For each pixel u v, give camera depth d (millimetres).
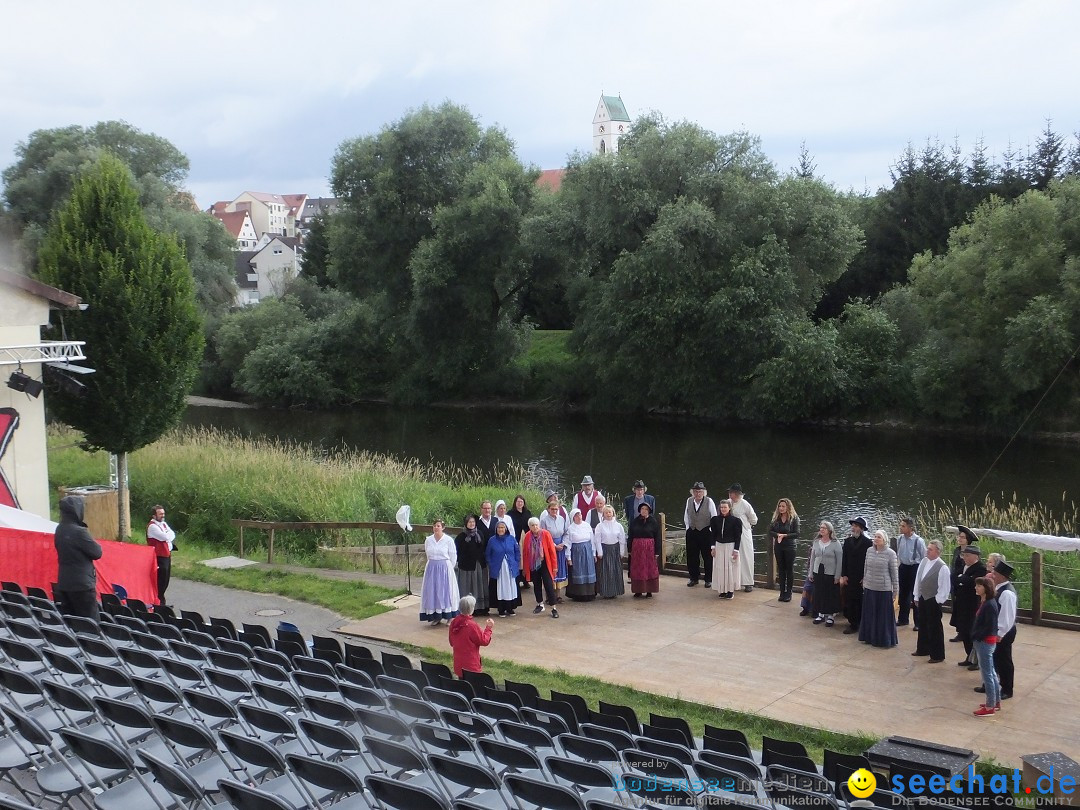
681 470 34406
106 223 19516
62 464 27750
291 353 56875
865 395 44031
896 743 7773
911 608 13578
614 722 8383
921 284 42844
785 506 15047
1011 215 39094
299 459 27109
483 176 52594
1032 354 37125
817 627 13461
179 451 26938
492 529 14430
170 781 5590
